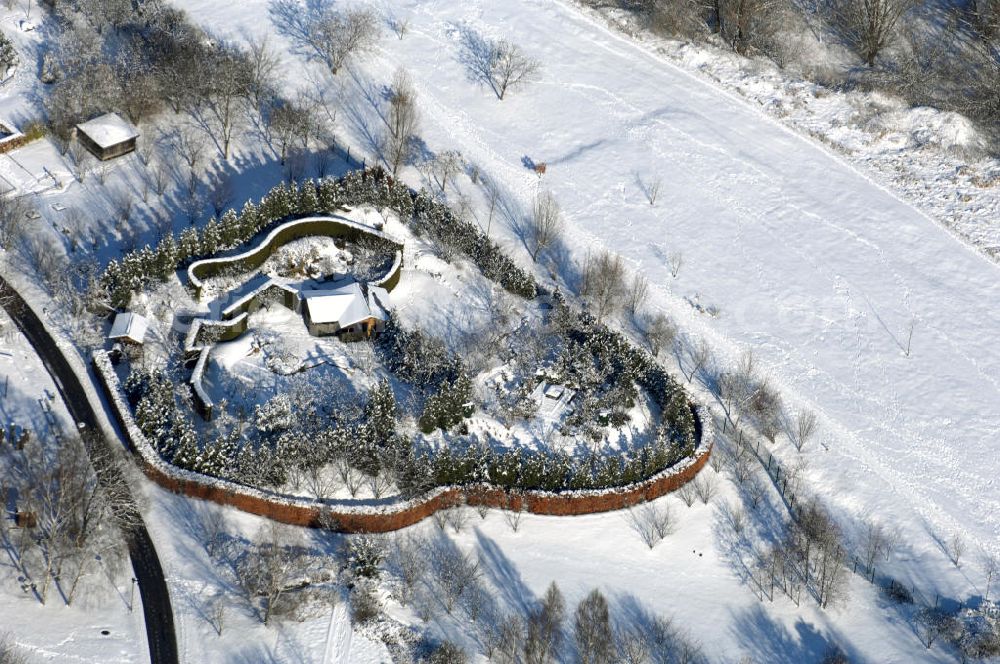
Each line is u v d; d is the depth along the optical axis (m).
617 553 164.25
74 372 172.50
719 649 156.25
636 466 168.62
